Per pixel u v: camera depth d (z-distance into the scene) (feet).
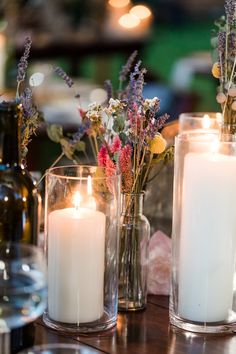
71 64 15.10
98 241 4.40
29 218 4.24
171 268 4.55
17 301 3.77
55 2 13.70
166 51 17.22
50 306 4.45
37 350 3.75
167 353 4.26
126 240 4.67
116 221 4.45
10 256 3.94
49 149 11.35
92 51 13.32
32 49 12.70
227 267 4.45
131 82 4.60
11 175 4.22
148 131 4.49
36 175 5.63
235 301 4.49
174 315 4.53
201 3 17.02
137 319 4.62
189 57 16.19
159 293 4.97
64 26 13.64
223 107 4.69
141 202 4.71
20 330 4.12
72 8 13.83
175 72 15.49
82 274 4.39
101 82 15.20
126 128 4.65
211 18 17.01
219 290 4.44
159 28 17.12
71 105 10.61
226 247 4.43
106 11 14.05
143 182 4.67
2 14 11.66
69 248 4.37
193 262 4.44
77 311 4.41
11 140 4.19
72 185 4.41
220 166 4.36
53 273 4.41
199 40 17.03
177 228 4.49
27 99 4.64
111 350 4.27
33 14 13.20
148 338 4.40
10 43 11.46
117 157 4.55
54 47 12.95
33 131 4.76
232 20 4.61
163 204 5.25
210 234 4.41
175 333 4.46
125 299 4.69
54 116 10.39
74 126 10.16
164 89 14.29
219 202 4.39
